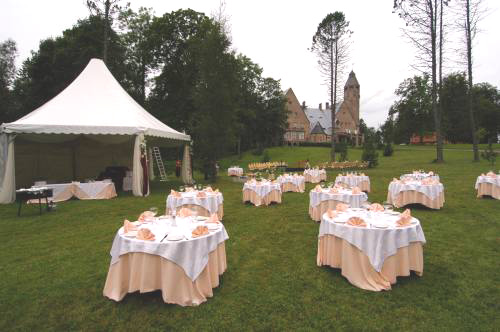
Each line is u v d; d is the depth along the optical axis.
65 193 10.59
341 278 4.12
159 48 27.48
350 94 67.12
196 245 3.50
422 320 3.14
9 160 10.32
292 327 3.06
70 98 12.20
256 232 6.50
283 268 4.51
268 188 9.54
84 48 23.83
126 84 28.06
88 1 20.70
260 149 38.56
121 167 14.52
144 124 12.20
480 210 7.98
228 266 4.62
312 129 59.81
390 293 3.68
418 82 47.50
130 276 3.49
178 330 3.04
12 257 5.08
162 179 18.45
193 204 7.29
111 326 3.12
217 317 3.24
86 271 4.49
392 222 4.18
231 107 17.08
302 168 23.83
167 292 3.40
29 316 3.32
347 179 12.02
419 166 19.61
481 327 3.01
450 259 4.72
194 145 17.31
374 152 21.86
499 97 54.88
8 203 10.12
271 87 43.75
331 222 4.26
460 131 46.53
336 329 3.01
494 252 5.00
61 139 12.79
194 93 17.41
